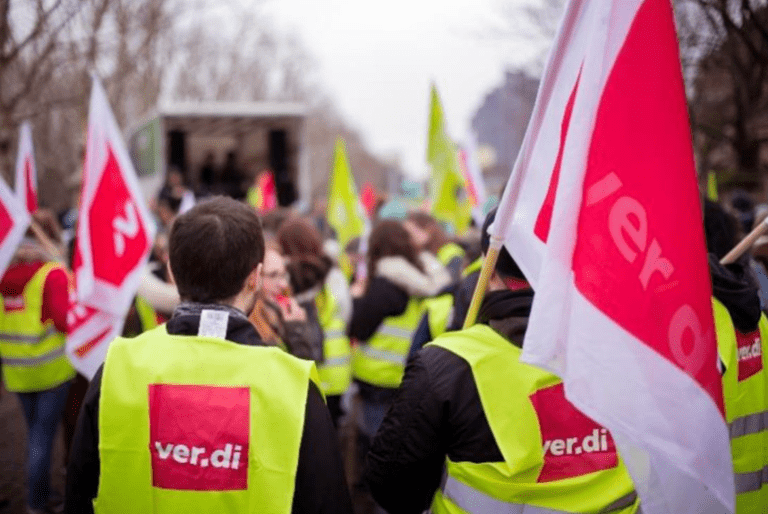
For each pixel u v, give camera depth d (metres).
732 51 6.47
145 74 17.52
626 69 1.88
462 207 7.81
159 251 5.27
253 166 19.20
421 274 4.93
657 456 1.93
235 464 1.99
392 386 4.98
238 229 2.13
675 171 1.85
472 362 2.13
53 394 4.93
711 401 1.85
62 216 14.33
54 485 5.67
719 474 1.85
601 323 1.86
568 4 1.97
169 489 1.99
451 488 2.19
